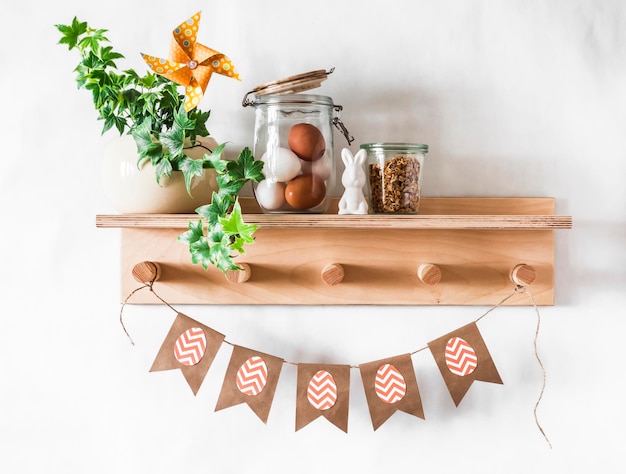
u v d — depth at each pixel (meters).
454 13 0.95
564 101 0.95
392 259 0.92
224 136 0.96
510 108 0.95
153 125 0.83
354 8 0.95
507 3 0.95
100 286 0.97
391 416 0.96
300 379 0.88
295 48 0.95
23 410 0.96
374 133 0.95
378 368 0.87
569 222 0.77
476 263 0.92
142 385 0.97
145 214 0.81
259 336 0.96
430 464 0.96
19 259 0.96
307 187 0.81
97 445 0.97
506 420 0.96
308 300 0.93
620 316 0.95
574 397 0.95
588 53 0.95
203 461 0.96
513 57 0.95
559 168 0.95
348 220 0.78
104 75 0.81
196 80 0.78
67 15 0.97
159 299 0.92
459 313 0.96
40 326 0.97
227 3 0.96
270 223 0.79
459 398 0.86
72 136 0.97
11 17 0.97
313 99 0.83
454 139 0.95
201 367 0.87
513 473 0.96
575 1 0.95
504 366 0.96
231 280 0.87
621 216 0.95
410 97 0.95
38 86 0.97
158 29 0.96
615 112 0.95
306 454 0.96
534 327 0.96
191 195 0.82
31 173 0.97
